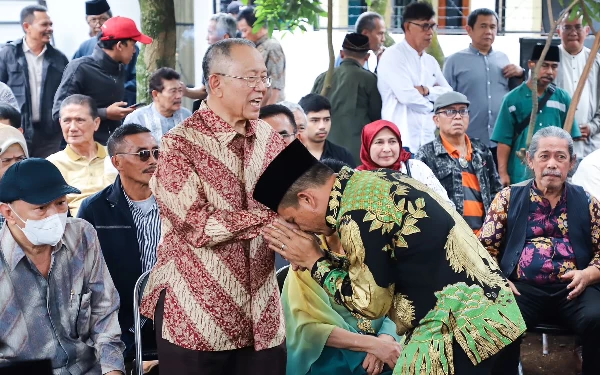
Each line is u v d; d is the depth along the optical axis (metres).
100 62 7.70
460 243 3.50
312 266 3.65
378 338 4.59
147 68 7.65
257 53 3.78
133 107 7.41
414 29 7.77
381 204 3.46
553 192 5.48
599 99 8.34
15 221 3.95
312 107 6.52
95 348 4.18
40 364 3.84
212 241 3.67
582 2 6.88
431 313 3.48
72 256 4.16
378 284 3.46
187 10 10.16
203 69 3.84
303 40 10.18
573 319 5.32
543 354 6.40
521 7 10.21
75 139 6.42
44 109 8.98
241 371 3.92
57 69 9.03
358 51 7.80
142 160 4.98
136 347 4.32
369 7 9.23
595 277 5.34
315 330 4.57
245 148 3.82
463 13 10.43
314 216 3.58
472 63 8.34
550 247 5.45
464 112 6.59
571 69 8.27
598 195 6.23
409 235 3.43
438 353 3.46
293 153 3.58
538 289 5.43
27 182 3.92
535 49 7.54
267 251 3.87
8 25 10.34
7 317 3.98
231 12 9.81
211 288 3.76
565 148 5.41
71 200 6.16
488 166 6.86
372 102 7.80
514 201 5.57
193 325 3.78
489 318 3.47
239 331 3.83
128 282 5.00
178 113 7.39
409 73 7.79
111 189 5.11
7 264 4.00
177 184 3.72
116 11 9.98
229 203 3.78
